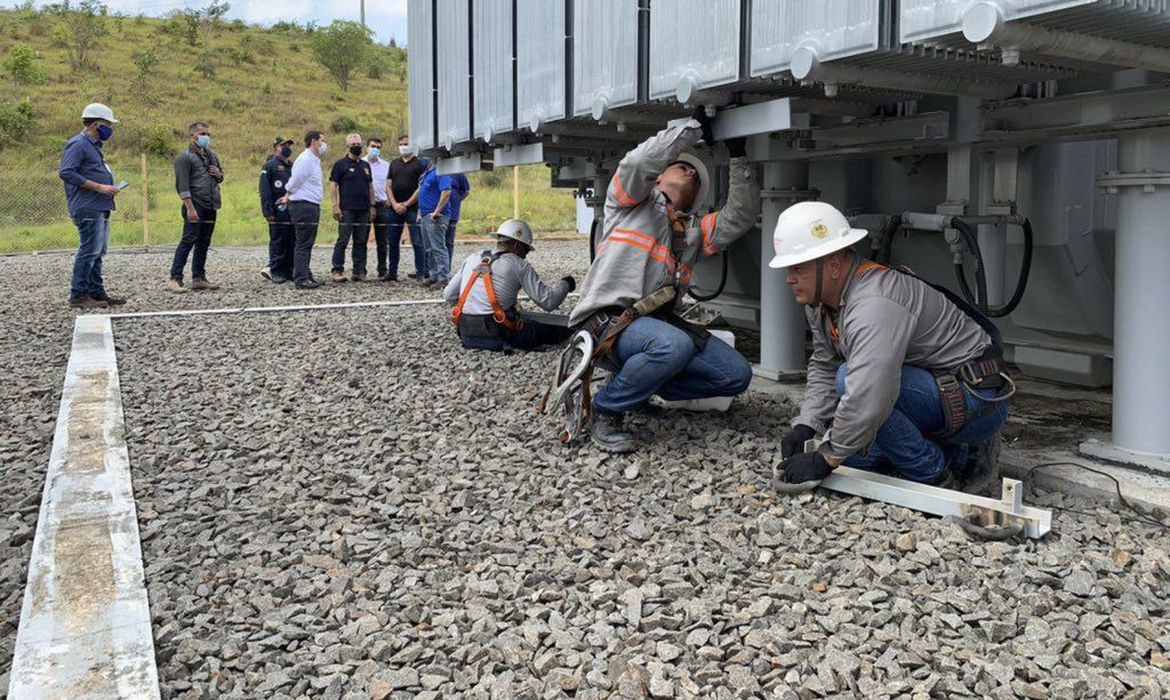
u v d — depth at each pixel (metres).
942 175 5.62
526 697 2.46
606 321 4.47
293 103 51.78
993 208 5.10
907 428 3.63
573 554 3.36
